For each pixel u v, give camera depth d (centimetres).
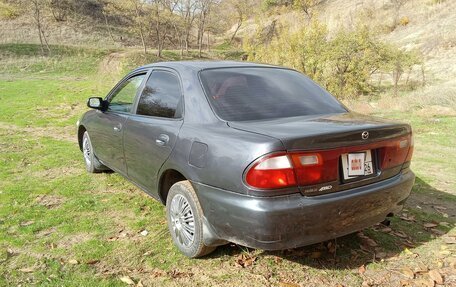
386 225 367
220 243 304
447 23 3459
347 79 2069
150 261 322
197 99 326
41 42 4272
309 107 339
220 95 325
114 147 446
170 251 338
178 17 5853
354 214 279
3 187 502
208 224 289
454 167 620
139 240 358
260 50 2483
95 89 1947
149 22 5775
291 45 2203
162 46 5616
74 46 4475
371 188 286
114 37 5472
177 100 348
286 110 325
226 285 289
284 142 250
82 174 557
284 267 311
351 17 4775
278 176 249
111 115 456
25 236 364
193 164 297
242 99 326
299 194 258
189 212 319
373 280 294
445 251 333
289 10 7031
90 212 423
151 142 355
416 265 313
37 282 292
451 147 773
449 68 2473
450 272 304
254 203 252
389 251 336
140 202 450
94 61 4053
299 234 259
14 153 689
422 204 450
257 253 329
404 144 312
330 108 350
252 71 370
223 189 272
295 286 286
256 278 296
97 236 366
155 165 352
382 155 296
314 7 5750
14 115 1155
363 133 277
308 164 256
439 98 1309
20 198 462
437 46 3002
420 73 2453
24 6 5353
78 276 300
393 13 4500
